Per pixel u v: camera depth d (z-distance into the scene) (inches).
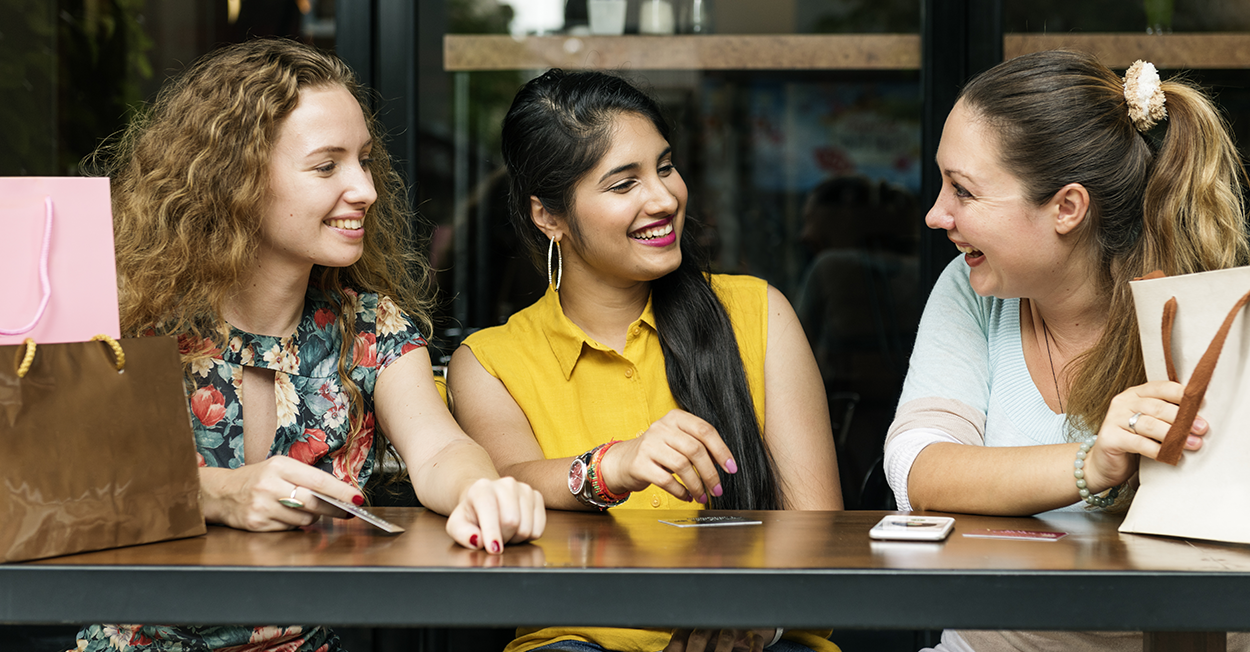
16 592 30.9
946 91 85.7
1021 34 85.0
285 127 46.7
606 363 59.9
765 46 90.2
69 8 90.7
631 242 56.9
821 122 91.5
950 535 36.9
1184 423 35.3
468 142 87.7
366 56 80.9
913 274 91.0
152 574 30.6
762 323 61.9
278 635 46.1
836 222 92.6
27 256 34.8
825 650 52.9
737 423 57.4
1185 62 86.2
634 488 45.6
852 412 92.4
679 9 89.8
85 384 34.3
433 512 44.0
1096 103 46.5
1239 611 29.7
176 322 48.1
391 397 52.0
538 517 35.7
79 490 33.7
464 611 30.3
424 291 71.6
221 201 46.6
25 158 90.4
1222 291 34.8
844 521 41.1
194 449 37.5
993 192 46.9
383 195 57.4
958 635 52.3
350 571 30.4
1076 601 29.8
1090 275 48.7
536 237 62.4
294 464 39.0
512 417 59.4
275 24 87.4
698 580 30.0
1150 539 35.9
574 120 56.4
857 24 89.4
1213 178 44.9
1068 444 42.3
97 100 91.4
